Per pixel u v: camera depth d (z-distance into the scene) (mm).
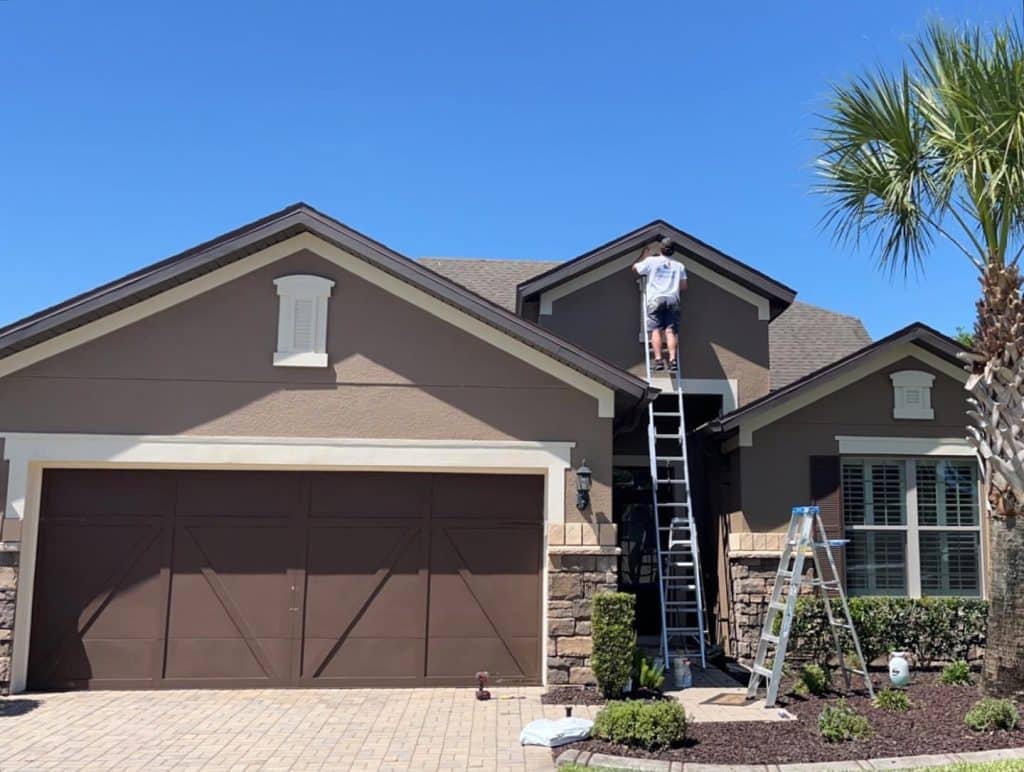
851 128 10289
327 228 10688
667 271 13711
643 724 8055
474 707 9805
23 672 10438
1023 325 9336
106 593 10758
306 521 11062
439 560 11133
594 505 10930
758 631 12195
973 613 11750
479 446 10977
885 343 12453
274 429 10828
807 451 12664
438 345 11109
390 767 7672
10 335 10156
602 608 10234
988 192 9289
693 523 12297
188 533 10938
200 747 8227
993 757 7664
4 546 10312
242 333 10938
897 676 10570
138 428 10656
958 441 12758
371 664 10891
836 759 7664
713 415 14719
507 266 19391
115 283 10344
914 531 12664
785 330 18203
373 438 10906
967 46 9570
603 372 10773
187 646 10758
